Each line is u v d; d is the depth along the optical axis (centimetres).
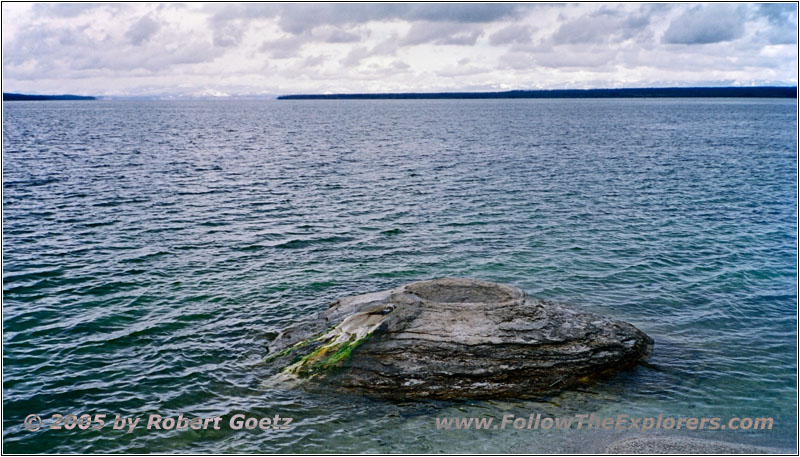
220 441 1362
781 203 4122
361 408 1494
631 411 1490
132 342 1855
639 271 2597
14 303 2133
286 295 2295
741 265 2689
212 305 2175
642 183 4934
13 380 1602
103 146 8044
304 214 3681
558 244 3027
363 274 2559
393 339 1636
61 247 2847
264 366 1702
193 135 10769
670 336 1933
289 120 18275
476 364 1578
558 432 1399
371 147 8331
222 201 4044
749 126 12825
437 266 2670
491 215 3688
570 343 1666
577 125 13688
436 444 1353
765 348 1850
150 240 3014
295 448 1339
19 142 8212
